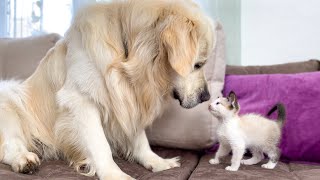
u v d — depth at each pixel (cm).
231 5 215
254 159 137
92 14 137
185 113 161
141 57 128
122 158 160
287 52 216
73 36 141
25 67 193
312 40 212
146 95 135
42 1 242
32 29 245
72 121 137
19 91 160
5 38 210
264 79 164
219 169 126
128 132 143
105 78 128
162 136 164
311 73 160
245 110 157
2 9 248
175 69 116
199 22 128
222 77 174
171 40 118
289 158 150
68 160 147
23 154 136
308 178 116
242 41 222
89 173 129
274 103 154
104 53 128
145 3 131
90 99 134
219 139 136
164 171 127
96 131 133
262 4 217
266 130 129
